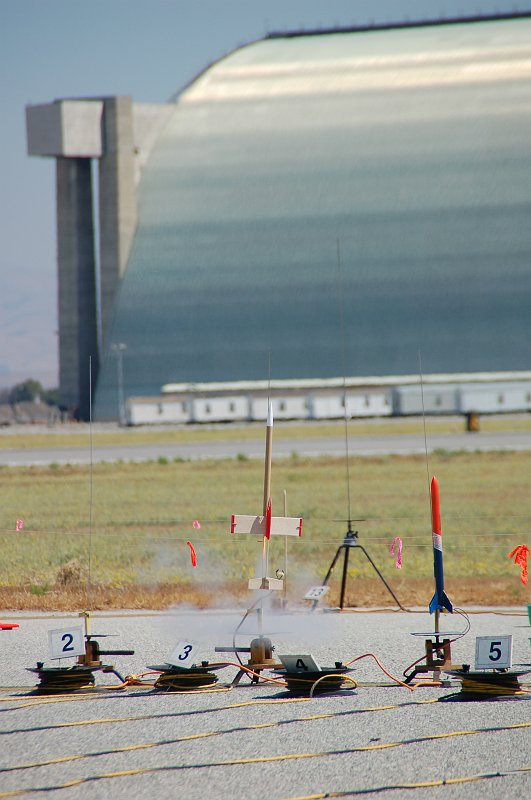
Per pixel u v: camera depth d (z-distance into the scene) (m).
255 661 55.81
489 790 35.78
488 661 51.00
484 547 113.88
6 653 61.47
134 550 110.25
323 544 117.31
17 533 126.00
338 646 63.22
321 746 41.41
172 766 38.78
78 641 53.44
